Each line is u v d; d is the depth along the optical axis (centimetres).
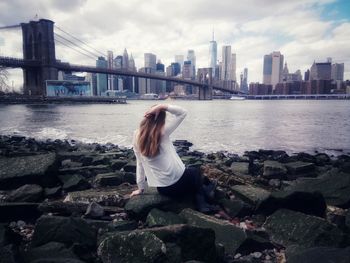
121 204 462
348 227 370
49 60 10550
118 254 266
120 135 1975
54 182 575
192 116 3819
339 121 2994
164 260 257
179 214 401
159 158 413
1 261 257
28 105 7875
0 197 491
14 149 1180
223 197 483
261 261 315
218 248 311
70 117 3697
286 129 2273
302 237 340
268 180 687
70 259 268
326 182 523
